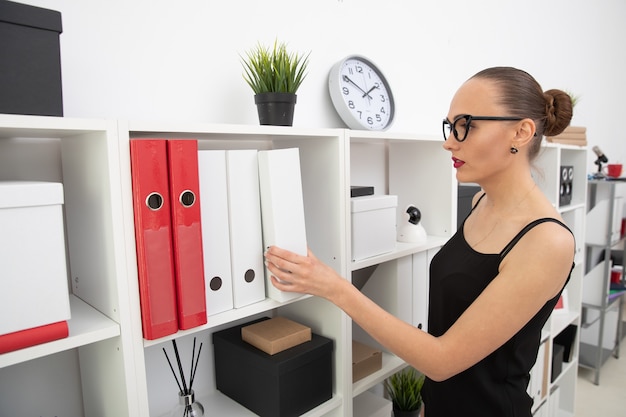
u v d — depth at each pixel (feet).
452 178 5.42
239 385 3.97
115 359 2.73
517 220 3.00
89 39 3.37
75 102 3.33
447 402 3.48
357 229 4.26
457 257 3.36
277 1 4.64
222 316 3.01
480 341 2.67
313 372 3.84
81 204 2.92
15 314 2.20
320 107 5.18
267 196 3.14
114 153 2.47
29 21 2.28
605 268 9.87
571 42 10.91
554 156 7.56
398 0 6.11
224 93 4.24
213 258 3.00
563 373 8.44
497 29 8.21
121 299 2.56
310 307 4.27
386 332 2.88
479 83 2.98
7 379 3.17
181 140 2.62
